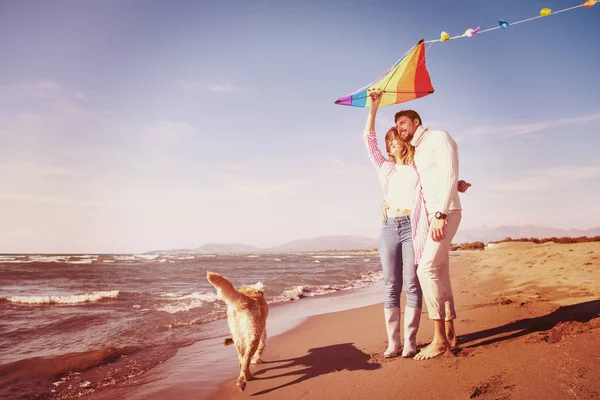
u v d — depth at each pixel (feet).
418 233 10.17
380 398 7.82
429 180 10.14
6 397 9.39
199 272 55.01
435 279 10.00
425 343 11.57
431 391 7.79
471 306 16.20
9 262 88.53
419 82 11.35
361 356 11.13
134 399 9.18
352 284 38.88
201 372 11.17
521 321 12.21
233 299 10.21
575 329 10.19
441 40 9.91
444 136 10.09
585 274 21.84
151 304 23.44
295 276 43.98
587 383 6.88
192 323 18.16
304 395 8.65
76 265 76.54
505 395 7.01
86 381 10.47
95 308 22.07
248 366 10.39
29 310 21.31
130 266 71.82
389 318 10.82
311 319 18.65
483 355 9.35
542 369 7.83
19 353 13.16
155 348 13.82
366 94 11.78
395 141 10.96
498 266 37.50
